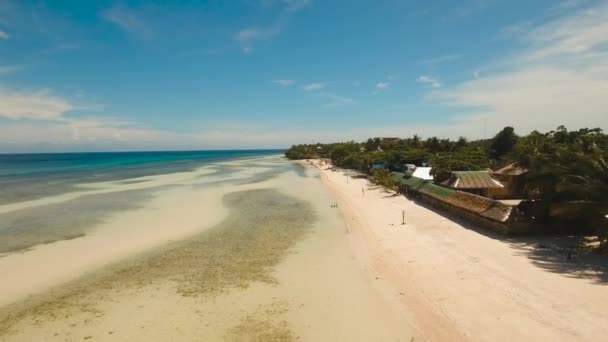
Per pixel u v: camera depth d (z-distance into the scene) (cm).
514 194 3425
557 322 1217
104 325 1296
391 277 1686
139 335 1227
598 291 1427
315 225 2770
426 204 3500
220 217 3056
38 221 2897
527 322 1228
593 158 2028
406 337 1193
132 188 4947
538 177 2292
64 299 1506
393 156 6862
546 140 3178
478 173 3603
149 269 1844
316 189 4859
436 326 1244
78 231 2589
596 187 1875
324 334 1223
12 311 1408
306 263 1914
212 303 1457
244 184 5469
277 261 1952
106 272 1805
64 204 3662
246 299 1489
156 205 3609
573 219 2217
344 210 3341
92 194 4362
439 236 2309
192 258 2009
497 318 1264
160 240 2362
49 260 1978
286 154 17650
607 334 1138
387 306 1408
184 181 5912
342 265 1873
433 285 1561
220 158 17762
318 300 1473
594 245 2008
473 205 2698
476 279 1595
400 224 2697
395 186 4600
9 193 4447
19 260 1977
